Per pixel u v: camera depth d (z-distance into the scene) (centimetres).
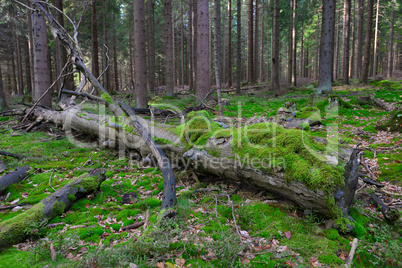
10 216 299
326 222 285
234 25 4050
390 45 2727
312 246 251
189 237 260
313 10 2127
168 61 1538
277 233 269
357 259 236
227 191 366
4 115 868
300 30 2798
